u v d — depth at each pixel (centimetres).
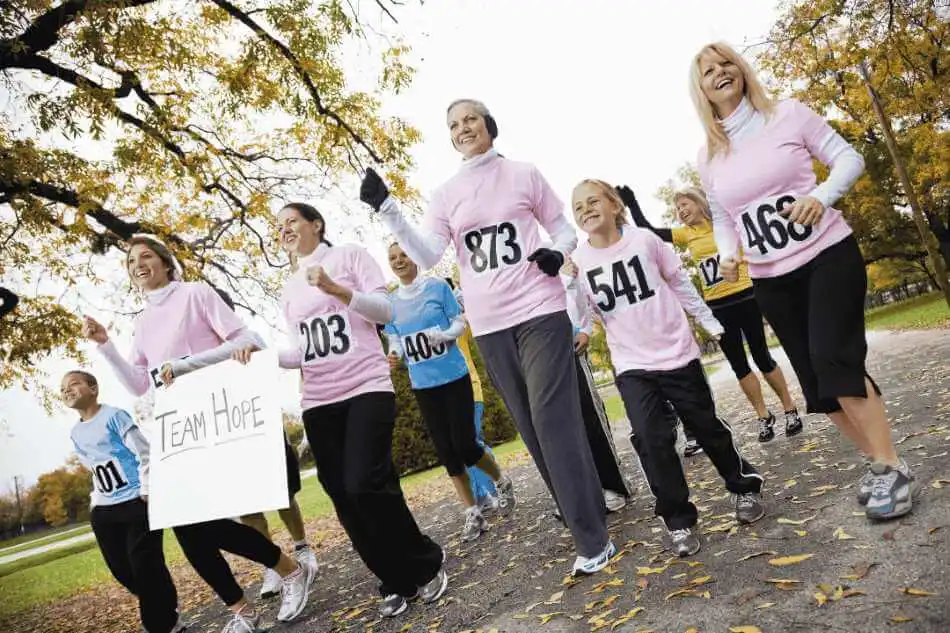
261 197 1109
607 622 226
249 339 330
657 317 307
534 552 363
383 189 281
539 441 298
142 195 1024
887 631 167
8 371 1066
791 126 275
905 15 952
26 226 885
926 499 256
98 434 385
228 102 993
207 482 314
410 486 1205
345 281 329
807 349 282
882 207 2762
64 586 1008
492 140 322
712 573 245
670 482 287
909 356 891
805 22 959
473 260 311
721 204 297
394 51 1036
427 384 478
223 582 329
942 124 1673
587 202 321
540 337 297
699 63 287
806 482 343
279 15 897
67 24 785
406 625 294
